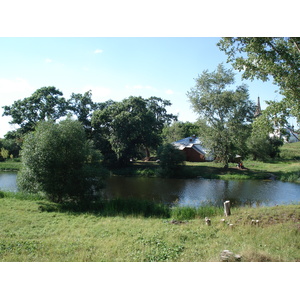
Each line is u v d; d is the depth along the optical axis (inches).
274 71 524.1
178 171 1478.8
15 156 2395.4
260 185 1182.9
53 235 390.6
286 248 310.8
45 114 1860.2
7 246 319.6
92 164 783.1
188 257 284.2
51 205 670.5
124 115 1700.3
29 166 684.7
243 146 1593.3
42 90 1863.9
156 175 1497.3
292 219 480.4
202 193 1000.2
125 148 1721.2
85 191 724.0
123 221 498.3
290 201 844.6
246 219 493.7
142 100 1888.5
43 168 677.3
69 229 427.5
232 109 1462.8
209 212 608.4
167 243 339.3
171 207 715.4
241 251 288.8
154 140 1899.6
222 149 1528.1
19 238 366.6
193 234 390.6
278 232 389.4
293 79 505.7
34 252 302.0
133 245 331.6
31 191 702.5
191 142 2278.5
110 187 1137.4
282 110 569.6
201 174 1486.2
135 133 1702.8
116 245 328.5
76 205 677.9
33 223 466.0
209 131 1534.2
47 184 682.8
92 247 323.0
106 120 1822.1
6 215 516.7
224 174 1473.9
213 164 1866.4
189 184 1224.8
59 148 700.7
